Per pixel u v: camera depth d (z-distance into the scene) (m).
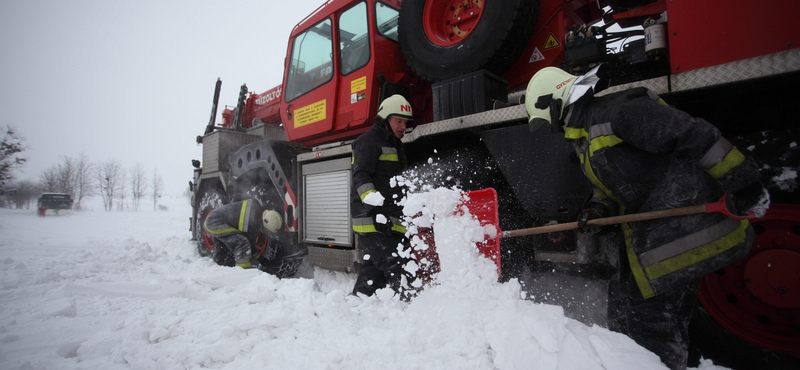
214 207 5.45
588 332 1.80
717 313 1.91
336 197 3.56
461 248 2.25
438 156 3.09
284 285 2.96
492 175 2.80
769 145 1.72
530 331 1.72
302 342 1.96
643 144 1.53
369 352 1.82
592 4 3.18
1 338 2.14
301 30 4.20
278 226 4.20
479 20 2.70
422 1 3.06
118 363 1.89
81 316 2.59
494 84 2.68
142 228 14.14
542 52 2.85
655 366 1.56
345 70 3.68
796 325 1.74
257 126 5.67
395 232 2.81
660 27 2.10
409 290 2.57
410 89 3.56
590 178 1.85
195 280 3.45
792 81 1.66
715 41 1.74
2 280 3.49
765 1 1.63
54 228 13.31
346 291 3.52
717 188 1.53
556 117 1.84
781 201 1.72
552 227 1.97
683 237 1.56
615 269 2.07
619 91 1.79
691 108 2.03
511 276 2.51
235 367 1.81
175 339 2.14
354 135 3.72
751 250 1.81
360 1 3.50
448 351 1.79
